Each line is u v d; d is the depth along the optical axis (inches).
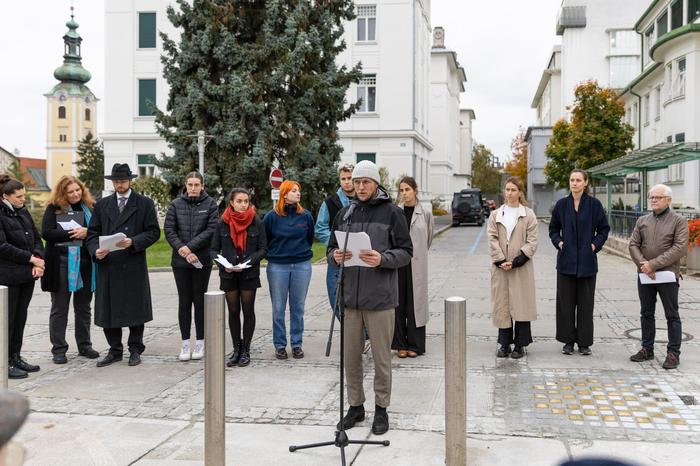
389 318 191.6
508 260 279.1
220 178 874.8
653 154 698.8
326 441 187.9
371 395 234.4
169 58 889.5
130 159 1409.9
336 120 946.1
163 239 989.8
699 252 562.3
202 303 287.4
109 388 244.8
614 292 475.8
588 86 1275.8
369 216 193.6
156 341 330.0
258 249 281.3
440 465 170.2
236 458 176.1
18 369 264.1
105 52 1401.3
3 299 171.5
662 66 1043.3
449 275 604.4
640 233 269.6
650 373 256.1
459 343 160.7
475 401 222.7
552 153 1397.6
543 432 192.4
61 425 202.7
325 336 338.6
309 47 860.6
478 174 3297.2
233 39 842.8
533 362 275.7
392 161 1432.1
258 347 314.8
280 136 892.6
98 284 278.5
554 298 451.8
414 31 1441.9
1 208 260.4
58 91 3907.5
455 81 2578.7
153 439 190.4
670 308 262.7
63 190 285.1
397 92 1417.3
